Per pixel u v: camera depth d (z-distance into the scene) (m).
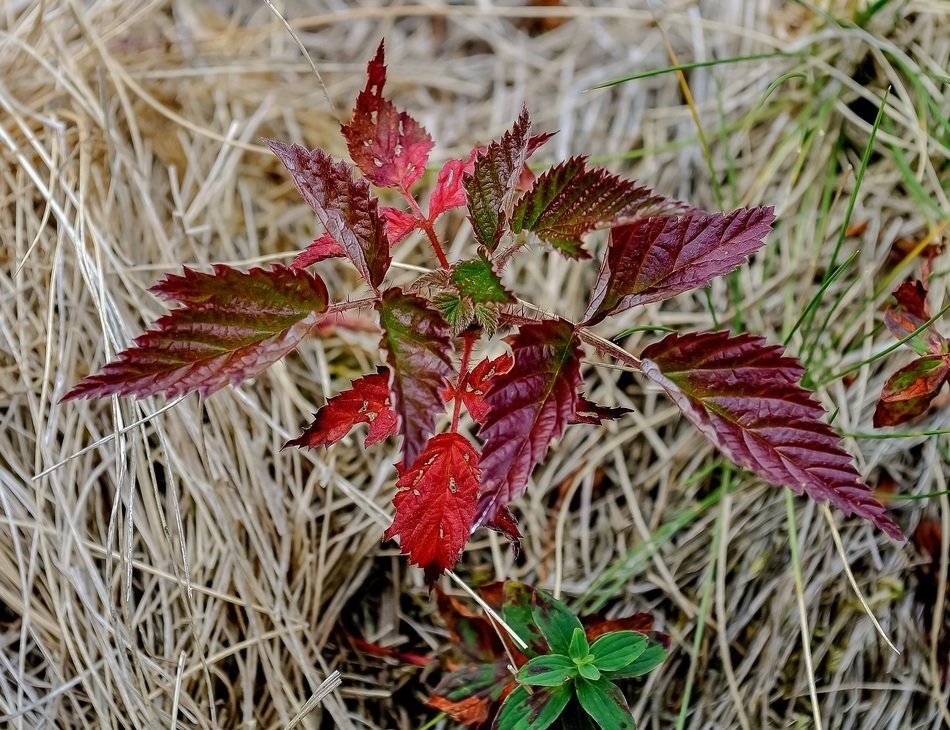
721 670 0.28
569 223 0.20
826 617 0.29
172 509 0.29
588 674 0.22
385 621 0.29
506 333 0.25
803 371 0.19
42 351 0.30
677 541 0.30
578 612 0.29
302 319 0.20
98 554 0.28
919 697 0.28
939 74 0.32
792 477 0.19
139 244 0.32
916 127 0.32
